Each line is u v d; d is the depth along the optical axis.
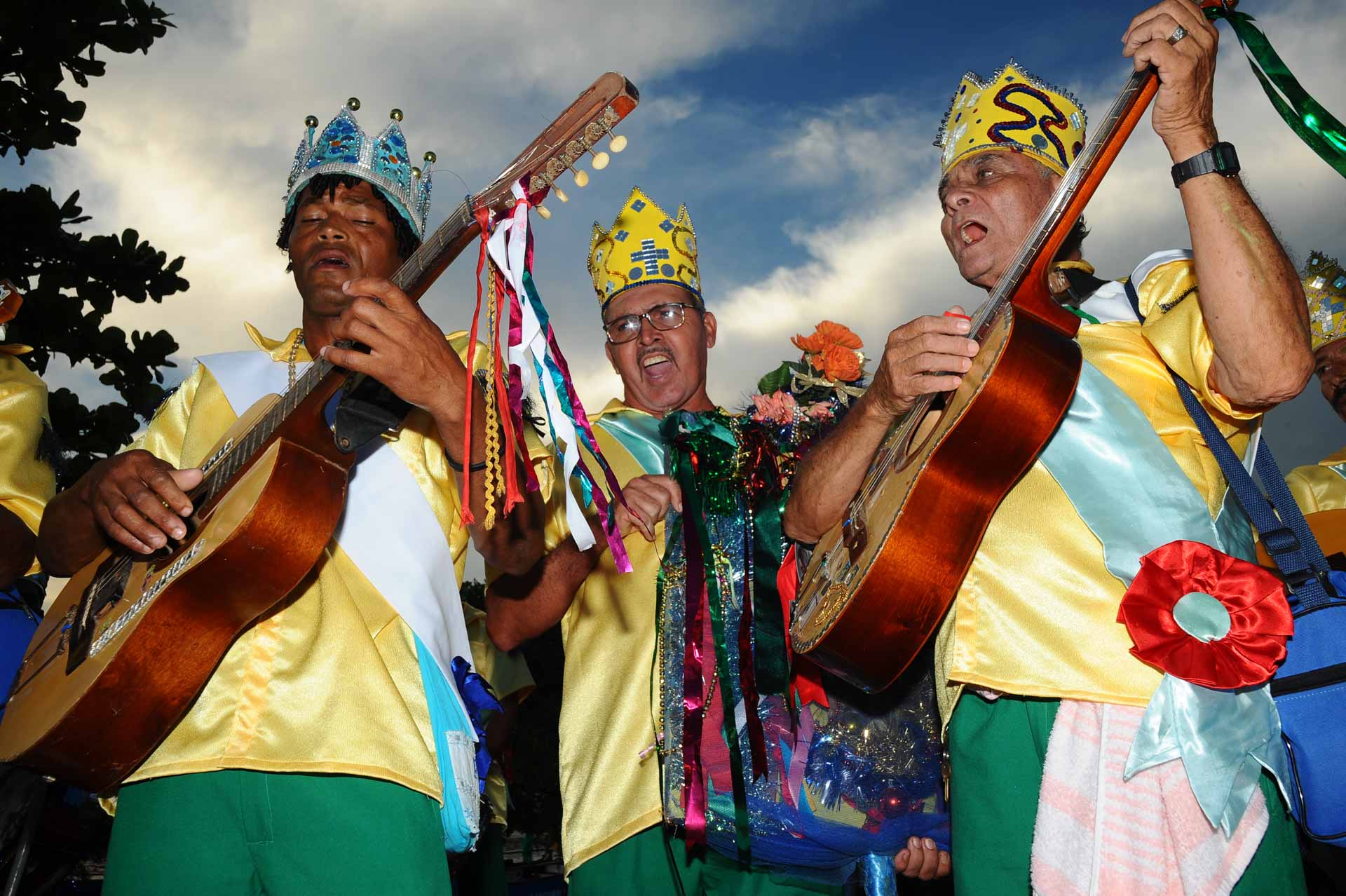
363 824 2.65
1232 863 2.41
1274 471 2.67
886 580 2.73
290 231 3.56
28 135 7.59
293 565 2.68
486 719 5.77
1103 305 2.96
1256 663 2.43
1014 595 2.68
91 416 7.57
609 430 4.11
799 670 3.39
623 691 3.57
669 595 3.59
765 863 3.46
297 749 2.65
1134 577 2.57
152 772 2.65
